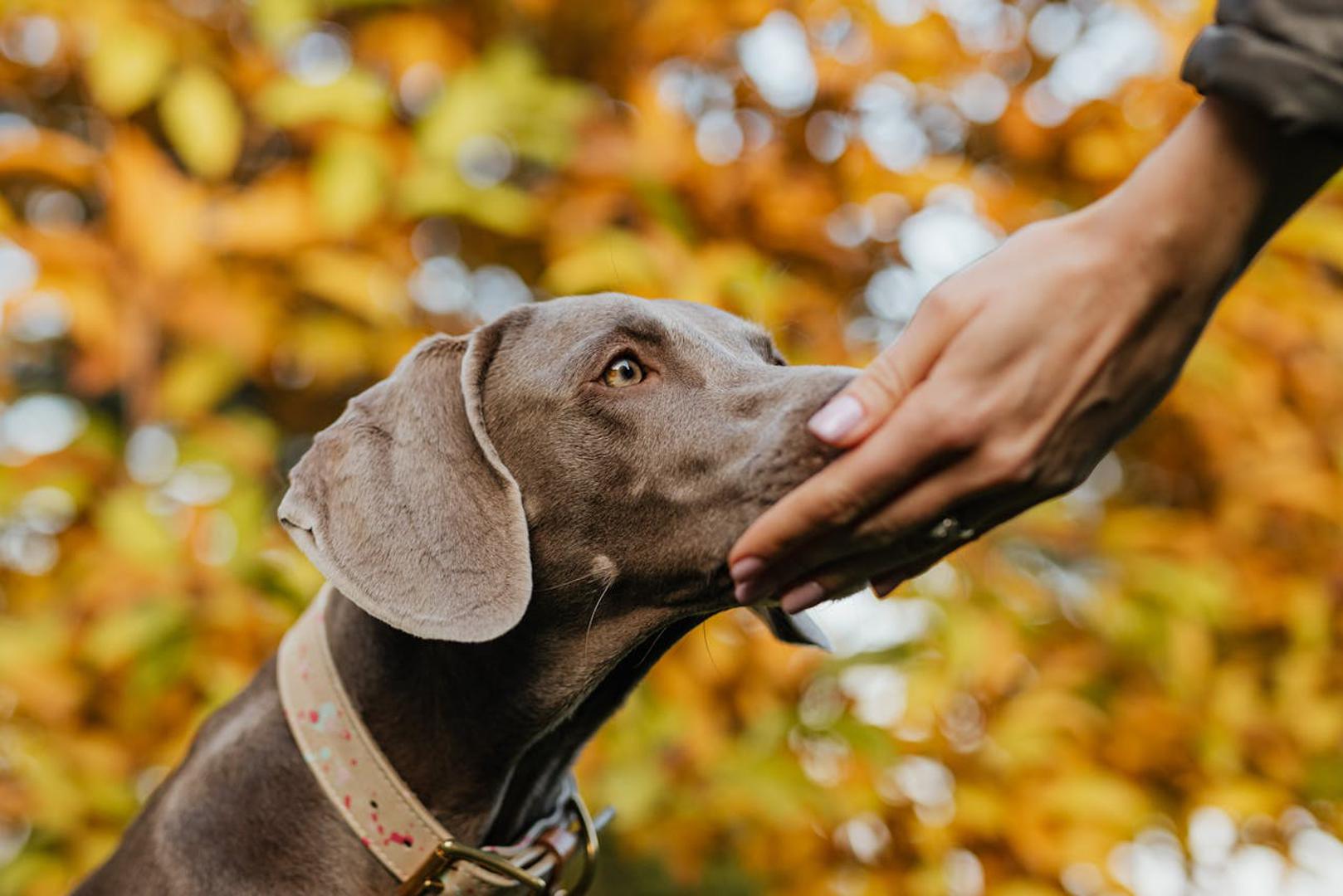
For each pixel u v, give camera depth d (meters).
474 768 2.77
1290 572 4.00
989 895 3.61
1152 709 3.81
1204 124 1.70
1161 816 3.85
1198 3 3.97
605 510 2.68
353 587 2.57
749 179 3.77
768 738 3.56
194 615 3.47
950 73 4.04
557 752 2.91
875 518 1.83
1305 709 3.89
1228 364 3.80
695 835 3.54
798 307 3.82
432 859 2.63
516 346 2.82
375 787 2.68
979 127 4.25
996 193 3.94
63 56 3.91
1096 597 3.84
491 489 2.70
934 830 3.61
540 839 2.82
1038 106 4.10
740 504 2.49
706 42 4.02
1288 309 3.89
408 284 3.99
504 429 2.77
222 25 3.95
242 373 3.78
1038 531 3.94
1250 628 4.11
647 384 2.70
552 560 2.73
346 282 3.67
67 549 3.70
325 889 2.65
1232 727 3.82
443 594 2.58
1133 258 1.69
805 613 3.00
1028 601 3.88
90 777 3.43
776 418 2.49
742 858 3.71
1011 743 3.60
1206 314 1.74
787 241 3.85
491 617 2.57
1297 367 3.99
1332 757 3.95
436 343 2.86
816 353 3.82
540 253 4.08
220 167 3.66
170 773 2.96
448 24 4.02
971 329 1.72
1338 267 4.21
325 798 2.69
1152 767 3.82
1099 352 1.70
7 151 3.67
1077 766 3.69
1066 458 1.78
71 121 4.23
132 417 3.78
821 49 3.98
